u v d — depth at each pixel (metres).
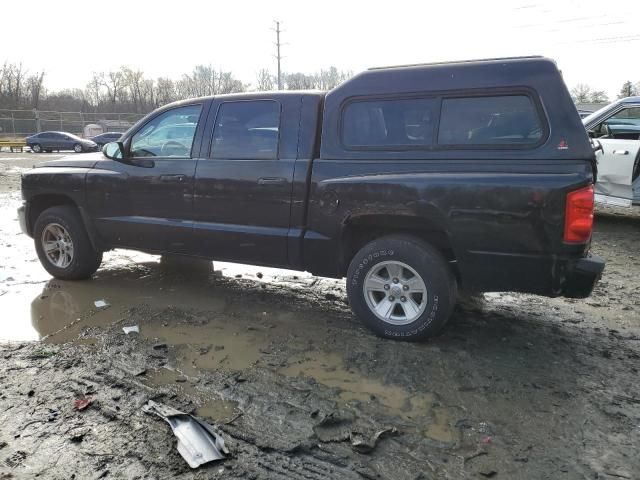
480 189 3.40
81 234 5.22
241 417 2.88
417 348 3.77
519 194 3.31
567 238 3.25
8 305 4.64
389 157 3.76
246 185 4.28
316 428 2.78
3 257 6.33
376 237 4.08
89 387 3.19
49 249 5.42
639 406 3.03
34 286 5.21
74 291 5.07
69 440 2.66
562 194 3.22
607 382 3.32
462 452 2.59
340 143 3.95
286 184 4.11
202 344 3.84
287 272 5.86
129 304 4.70
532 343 3.92
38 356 3.60
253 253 4.37
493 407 3.00
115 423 2.81
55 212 5.25
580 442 2.67
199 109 4.61
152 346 3.79
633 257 6.72
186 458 2.51
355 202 3.81
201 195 4.50
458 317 4.45
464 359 3.60
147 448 2.60
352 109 3.92
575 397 3.12
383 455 2.57
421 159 3.65
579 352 3.78
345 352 3.71
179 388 3.19
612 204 8.23
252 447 2.62
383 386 3.22
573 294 3.41
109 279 5.49
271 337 3.98
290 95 4.21
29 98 67.06
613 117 8.62
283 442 2.66
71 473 2.41
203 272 5.80
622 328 4.29
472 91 3.53
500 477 2.40
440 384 3.25
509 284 3.49
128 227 4.91
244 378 3.32
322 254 4.07
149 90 75.50
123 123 47.97
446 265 3.69
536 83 3.36
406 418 2.88
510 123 3.43
